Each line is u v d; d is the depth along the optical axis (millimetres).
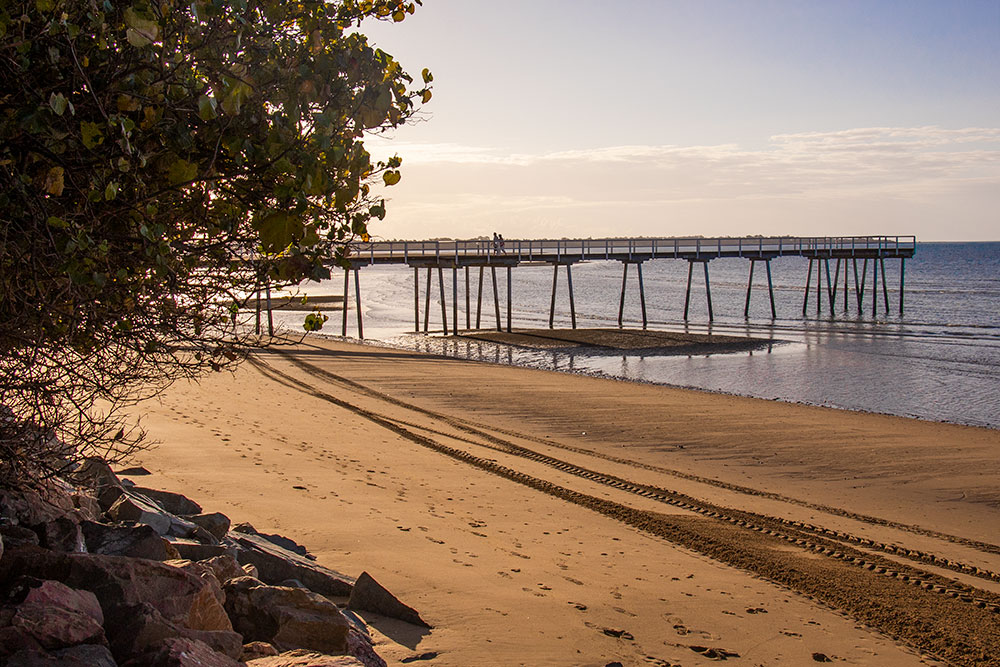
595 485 11664
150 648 3104
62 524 3887
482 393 21891
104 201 2836
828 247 51406
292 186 3029
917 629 6621
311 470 10352
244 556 5391
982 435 17547
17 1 2455
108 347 3266
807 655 5801
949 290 77250
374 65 3354
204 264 3301
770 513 10828
